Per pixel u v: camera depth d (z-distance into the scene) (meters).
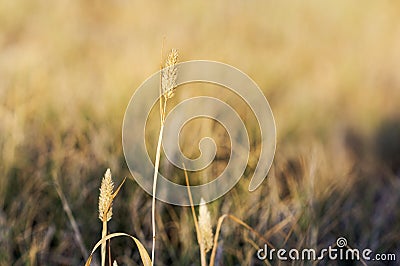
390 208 3.80
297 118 5.09
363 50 6.74
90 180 3.63
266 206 3.44
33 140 4.04
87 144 3.93
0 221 3.23
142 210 3.45
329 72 6.09
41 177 3.61
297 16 7.55
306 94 5.61
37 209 3.45
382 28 7.21
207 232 2.15
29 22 7.32
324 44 6.91
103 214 2.19
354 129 5.11
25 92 4.54
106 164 3.70
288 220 3.26
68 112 4.48
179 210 3.50
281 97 5.53
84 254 3.06
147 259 2.27
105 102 4.66
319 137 4.86
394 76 6.05
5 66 5.59
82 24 7.40
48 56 6.12
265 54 6.53
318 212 3.40
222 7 7.61
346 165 4.38
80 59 6.25
